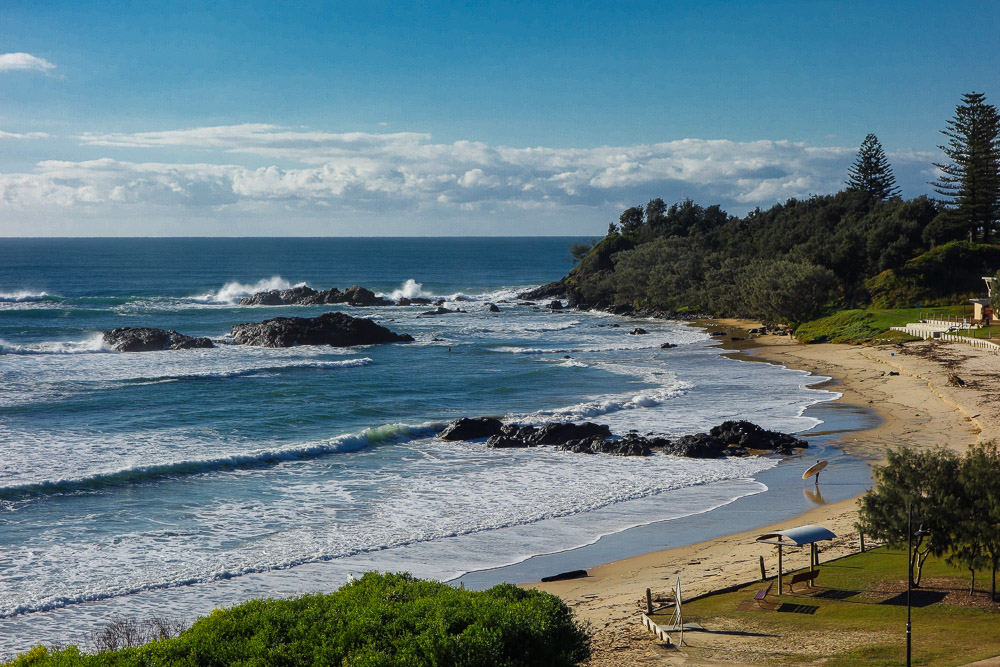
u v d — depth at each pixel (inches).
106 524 1150.3
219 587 927.0
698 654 721.0
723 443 1663.4
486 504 1280.8
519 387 2437.3
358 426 1881.2
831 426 1849.2
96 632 796.0
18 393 2161.7
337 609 634.8
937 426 1786.4
